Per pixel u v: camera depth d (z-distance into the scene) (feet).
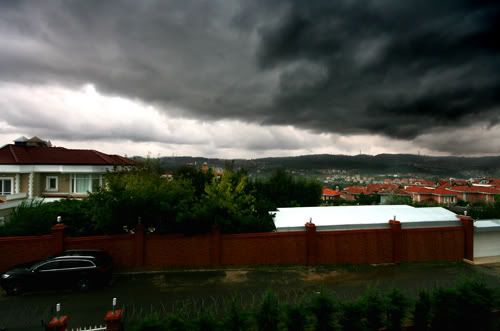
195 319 25.39
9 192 80.69
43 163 83.76
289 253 54.60
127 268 50.67
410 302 28.53
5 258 46.83
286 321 26.08
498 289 31.68
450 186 310.45
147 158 75.36
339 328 26.84
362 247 56.59
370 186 348.79
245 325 25.50
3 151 85.61
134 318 34.47
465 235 59.98
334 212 66.59
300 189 101.50
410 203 142.10
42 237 48.06
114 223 50.01
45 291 41.68
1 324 32.99
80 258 42.29
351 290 43.98
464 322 29.17
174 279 47.32
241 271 51.39
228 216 54.65
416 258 57.93
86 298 39.88
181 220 49.57
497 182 329.93
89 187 87.51
